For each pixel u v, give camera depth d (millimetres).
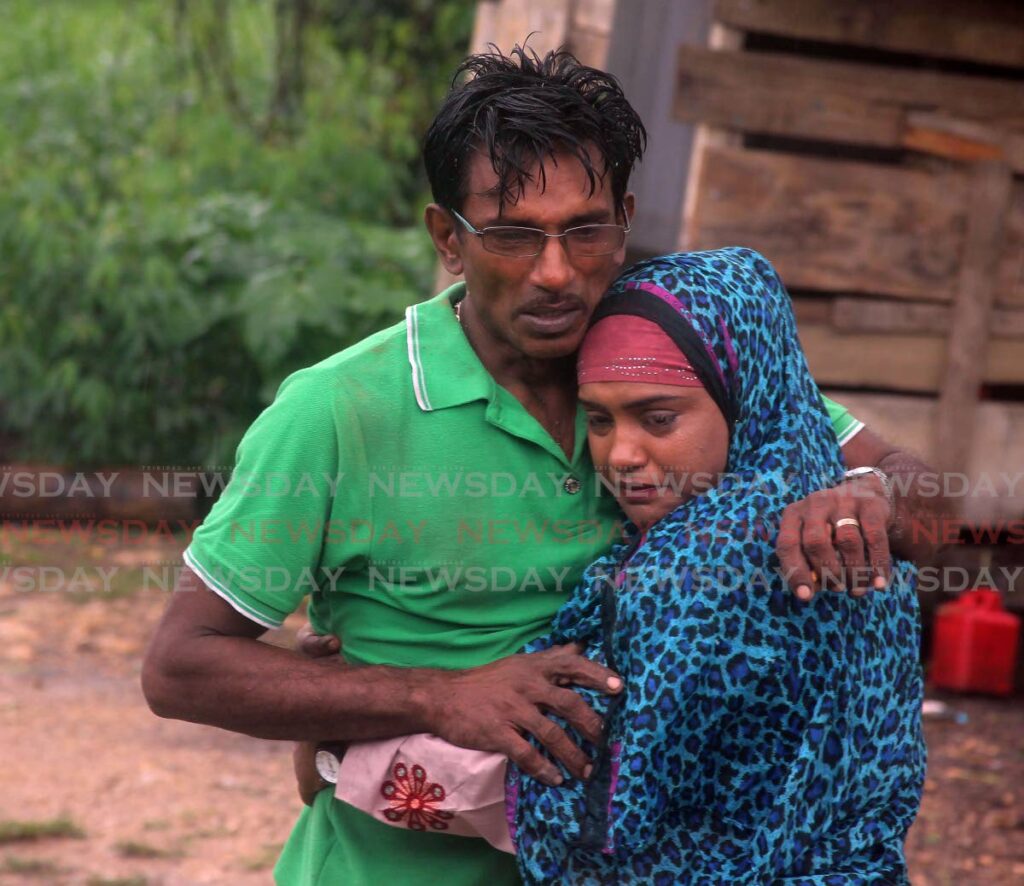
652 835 1743
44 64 9672
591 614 1854
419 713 1809
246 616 1832
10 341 7402
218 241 7453
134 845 4016
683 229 4891
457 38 9492
